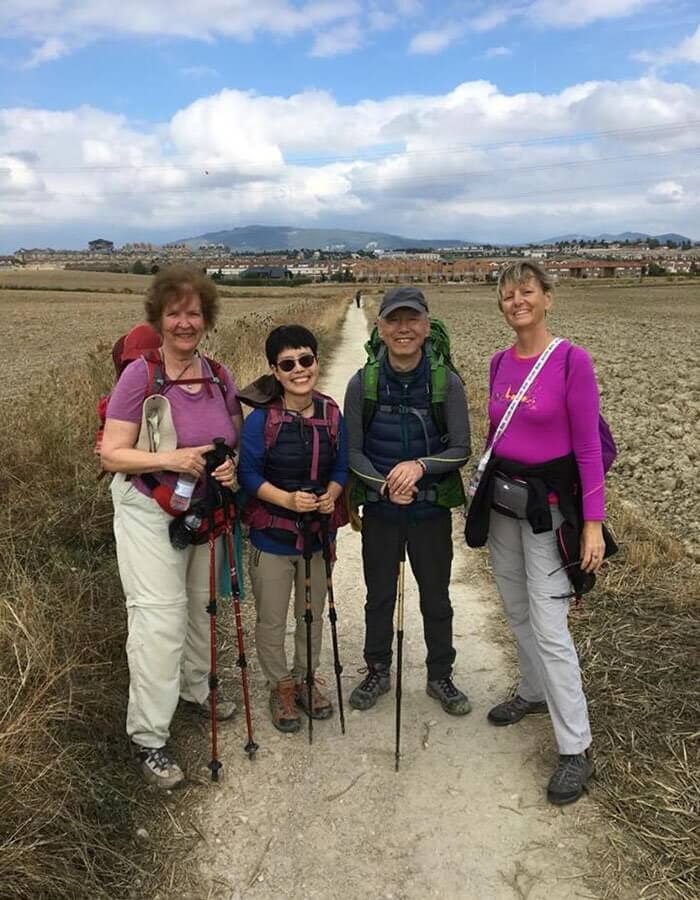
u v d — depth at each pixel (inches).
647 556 184.2
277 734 128.0
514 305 107.9
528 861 98.3
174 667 112.0
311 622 122.7
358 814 108.0
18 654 113.0
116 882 93.8
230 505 117.6
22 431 221.8
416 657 156.2
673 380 528.1
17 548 165.6
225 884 95.3
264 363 430.9
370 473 123.1
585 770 110.4
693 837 98.8
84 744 110.0
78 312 1780.3
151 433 108.3
